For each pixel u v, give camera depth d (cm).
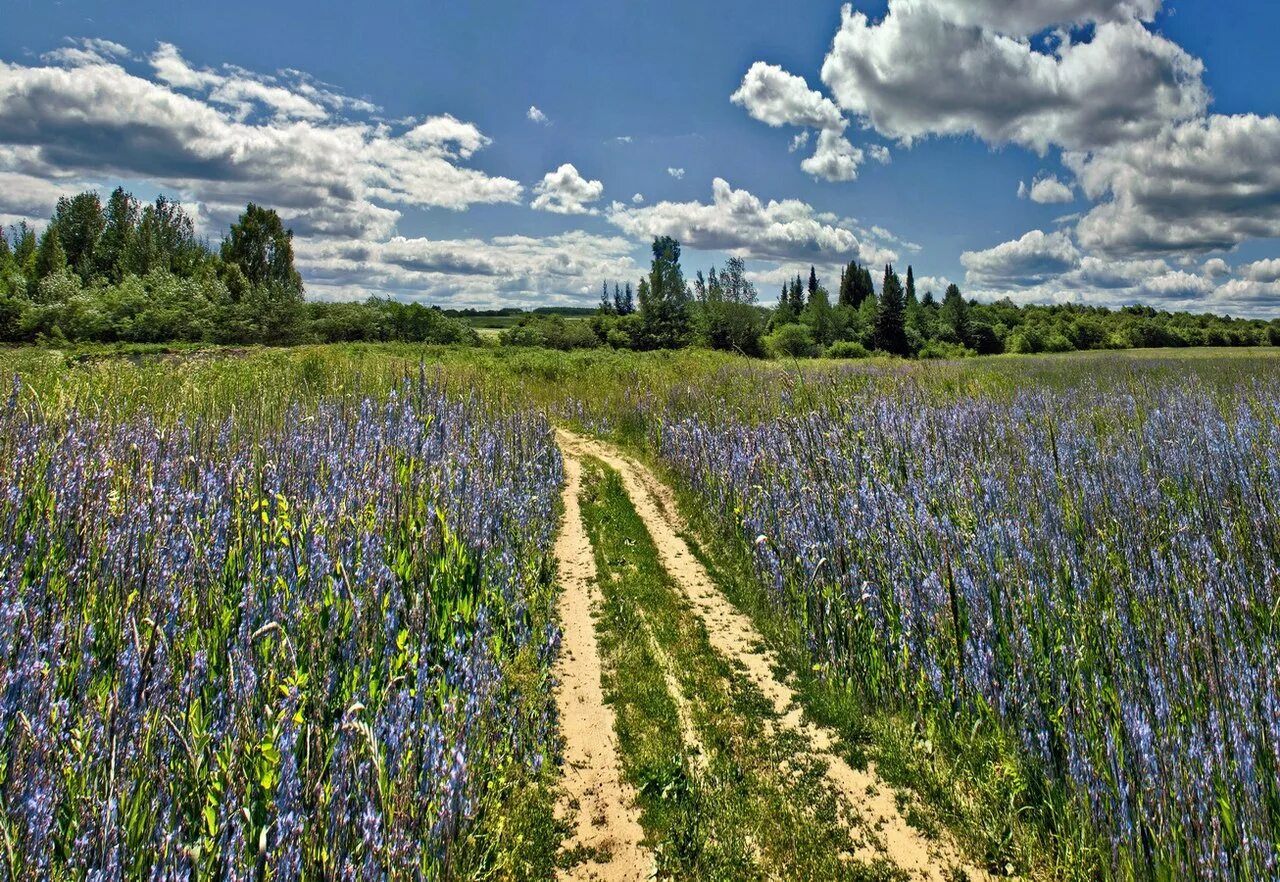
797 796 379
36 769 252
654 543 809
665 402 1493
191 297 5341
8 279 5850
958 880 323
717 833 353
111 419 688
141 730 296
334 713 353
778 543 645
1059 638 417
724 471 834
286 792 280
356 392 1049
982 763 390
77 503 457
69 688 331
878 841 348
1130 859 300
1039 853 334
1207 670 343
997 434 842
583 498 995
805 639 541
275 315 5081
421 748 342
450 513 580
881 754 415
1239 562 443
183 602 392
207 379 1148
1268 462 600
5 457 493
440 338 5769
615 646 550
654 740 428
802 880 325
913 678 453
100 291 5559
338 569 442
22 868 228
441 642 457
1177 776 297
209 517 491
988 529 523
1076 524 554
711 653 540
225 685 354
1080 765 333
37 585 381
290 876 252
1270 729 304
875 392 1241
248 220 7619
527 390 1825
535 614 584
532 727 427
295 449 657
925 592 485
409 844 289
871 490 628
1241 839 279
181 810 283
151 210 8150
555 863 334
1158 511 555
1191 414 872
